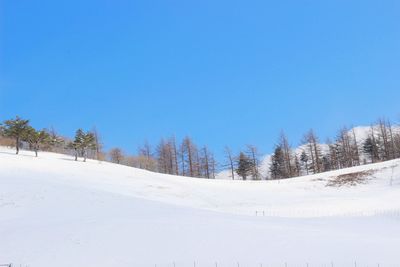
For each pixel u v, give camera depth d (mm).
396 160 69688
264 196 57000
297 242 23812
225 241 23766
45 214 31203
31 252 21859
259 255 21266
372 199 50406
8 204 33938
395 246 23109
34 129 68750
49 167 58844
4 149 72125
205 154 99062
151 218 29531
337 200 51812
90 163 68500
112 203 36188
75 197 37438
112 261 20578
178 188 56938
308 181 65375
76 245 22906
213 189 59469
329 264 19719
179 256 21188
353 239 25000
